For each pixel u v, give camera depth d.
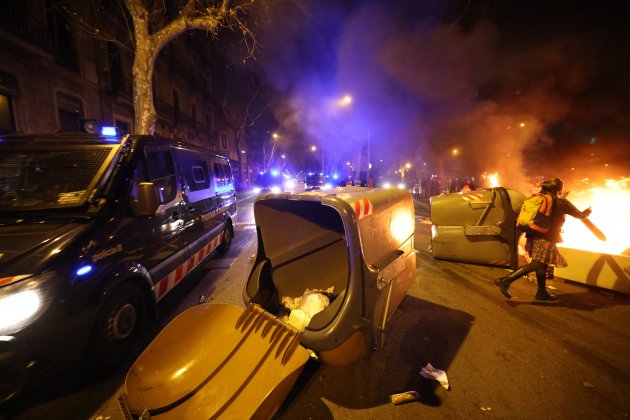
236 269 5.65
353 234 2.16
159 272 3.49
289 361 1.96
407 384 2.53
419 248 6.98
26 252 2.22
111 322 2.71
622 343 3.11
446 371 2.69
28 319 2.03
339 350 2.13
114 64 16.09
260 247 2.86
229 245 7.11
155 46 8.52
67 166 3.08
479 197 5.47
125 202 3.05
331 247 3.00
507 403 2.31
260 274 2.75
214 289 4.69
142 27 8.35
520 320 3.61
